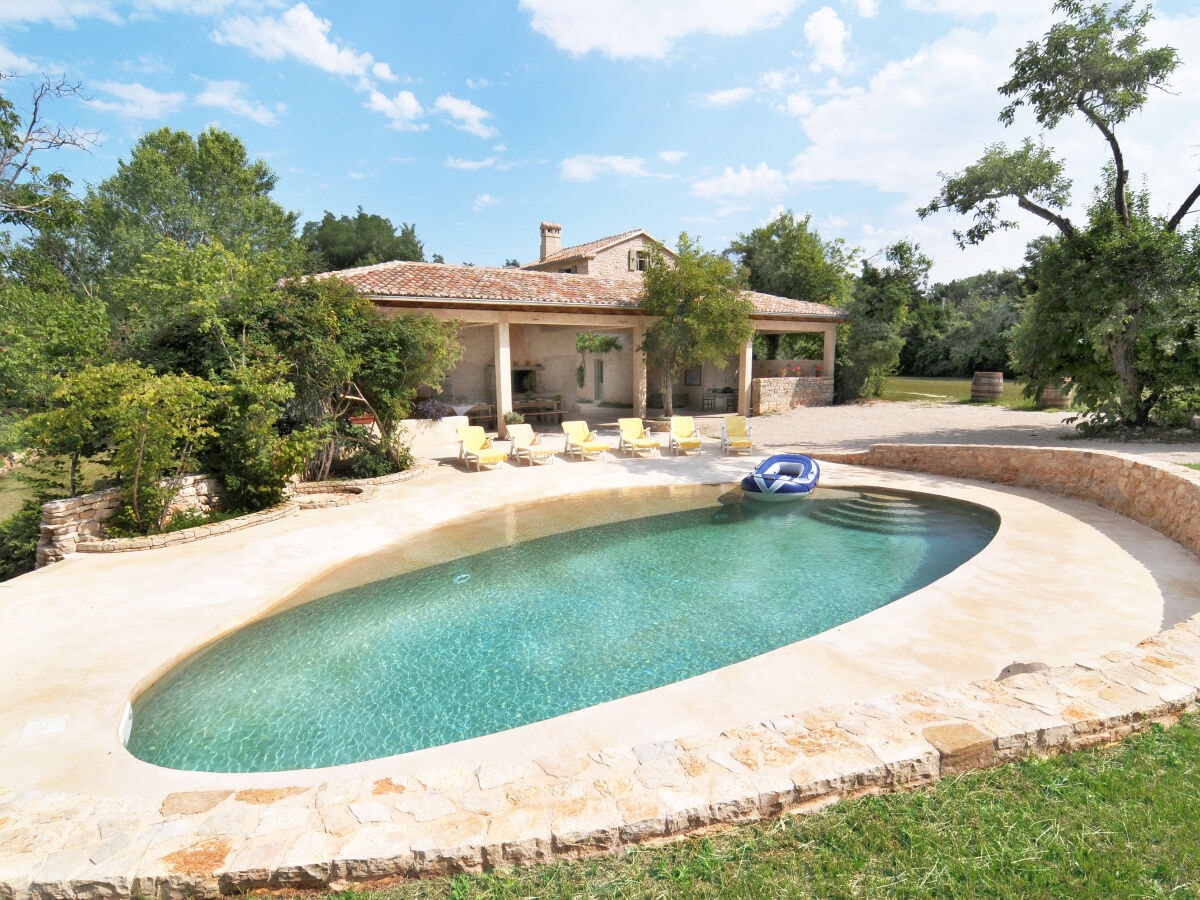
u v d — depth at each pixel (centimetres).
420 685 529
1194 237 1302
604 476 1327
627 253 2831
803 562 824
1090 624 550
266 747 446
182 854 265
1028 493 1111
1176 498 795
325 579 765
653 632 624
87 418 862
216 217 2870
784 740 322
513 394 2305
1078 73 1392
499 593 727
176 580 734
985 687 369
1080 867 240
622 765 311
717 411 2539
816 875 246
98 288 2108
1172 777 291
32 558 927
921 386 3584
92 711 457
